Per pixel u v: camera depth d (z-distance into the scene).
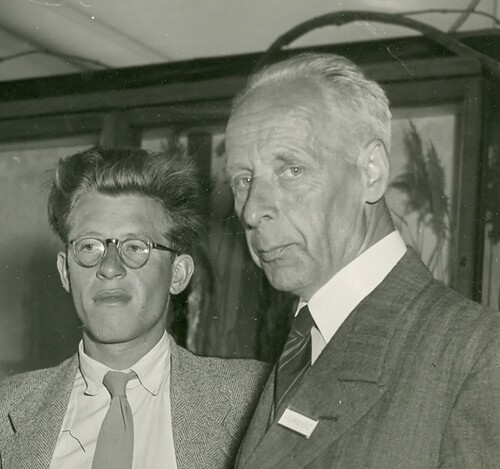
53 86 2.84
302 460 0.94
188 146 2.66
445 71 2.42
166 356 1.71
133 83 2.74
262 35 2.55
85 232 1.64
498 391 0.85
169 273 1.71
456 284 2.35
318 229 1.02
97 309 1.61
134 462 1.57
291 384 1.08
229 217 2.59
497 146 2.37
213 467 1.56
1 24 2.72
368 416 0.92
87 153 1.72
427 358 0.92
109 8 2.56
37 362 2.95
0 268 3.00
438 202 2.41
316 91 1.05
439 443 0.87
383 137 1.07
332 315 1.05
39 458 1.59
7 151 2.97
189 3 2.49
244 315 2.55
